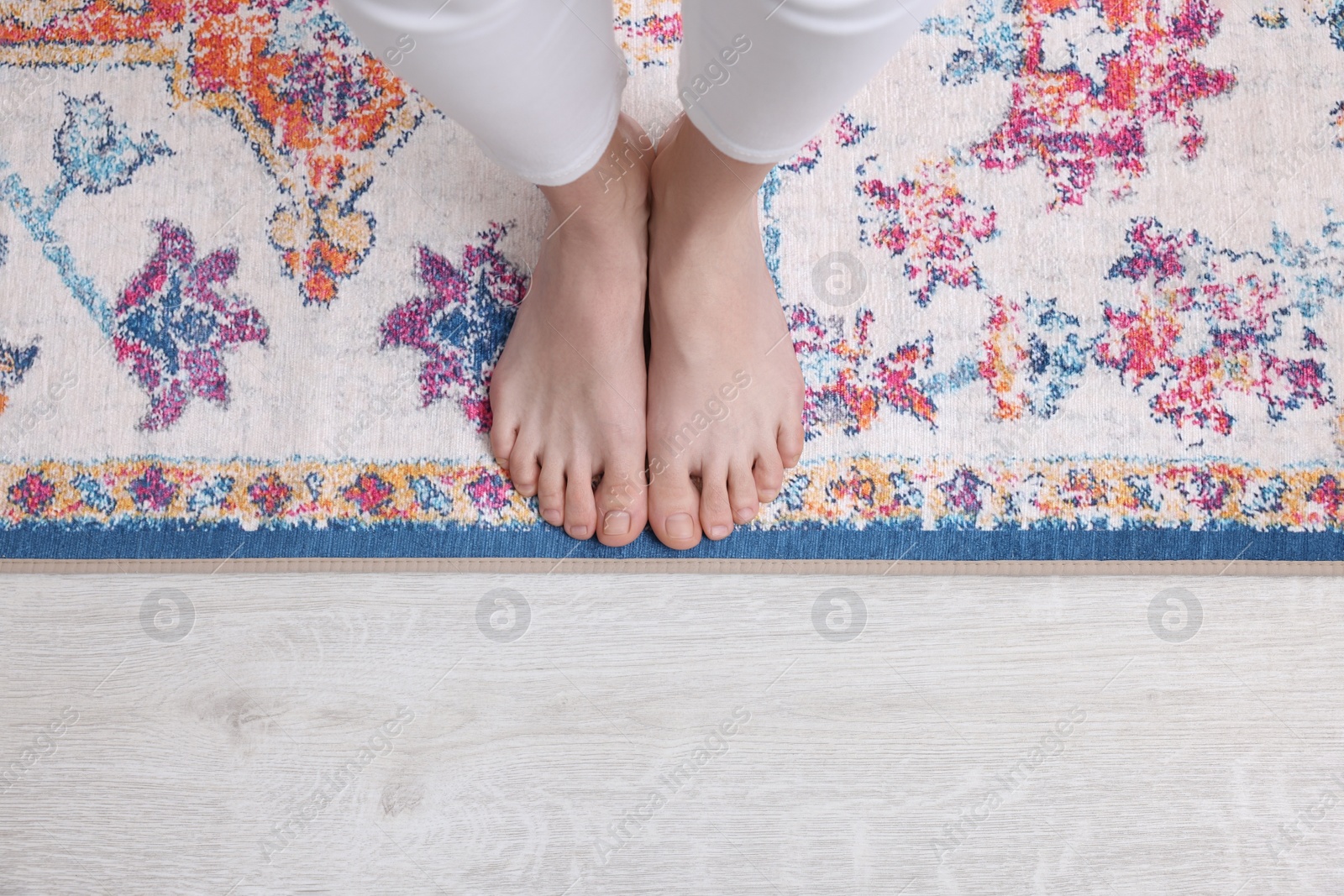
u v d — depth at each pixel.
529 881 1.07
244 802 1.08
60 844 1.07
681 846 1.08
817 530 1.11
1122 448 1.12
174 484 1.11
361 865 1.07
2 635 1.09
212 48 1.16
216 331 1.12
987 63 1.17
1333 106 1.17
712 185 0.97
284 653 1.09
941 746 1.09
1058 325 1.14
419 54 0.85
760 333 1.08
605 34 0.91
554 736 1.09
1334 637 1.10
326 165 1.14
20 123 1.15
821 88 0.87
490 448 1.11
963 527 1.11
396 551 1.10
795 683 1.10
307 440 1.11
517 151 0.92
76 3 1.16
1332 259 1.15
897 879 1.08
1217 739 1.09
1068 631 1.10
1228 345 1.13
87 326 1.12
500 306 1.13
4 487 1.11
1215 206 1.15
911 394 1.13
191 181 1.14
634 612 1.10
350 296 1.13
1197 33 1.17
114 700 1.09
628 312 1.06
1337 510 1.11
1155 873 1.08
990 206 1.15
